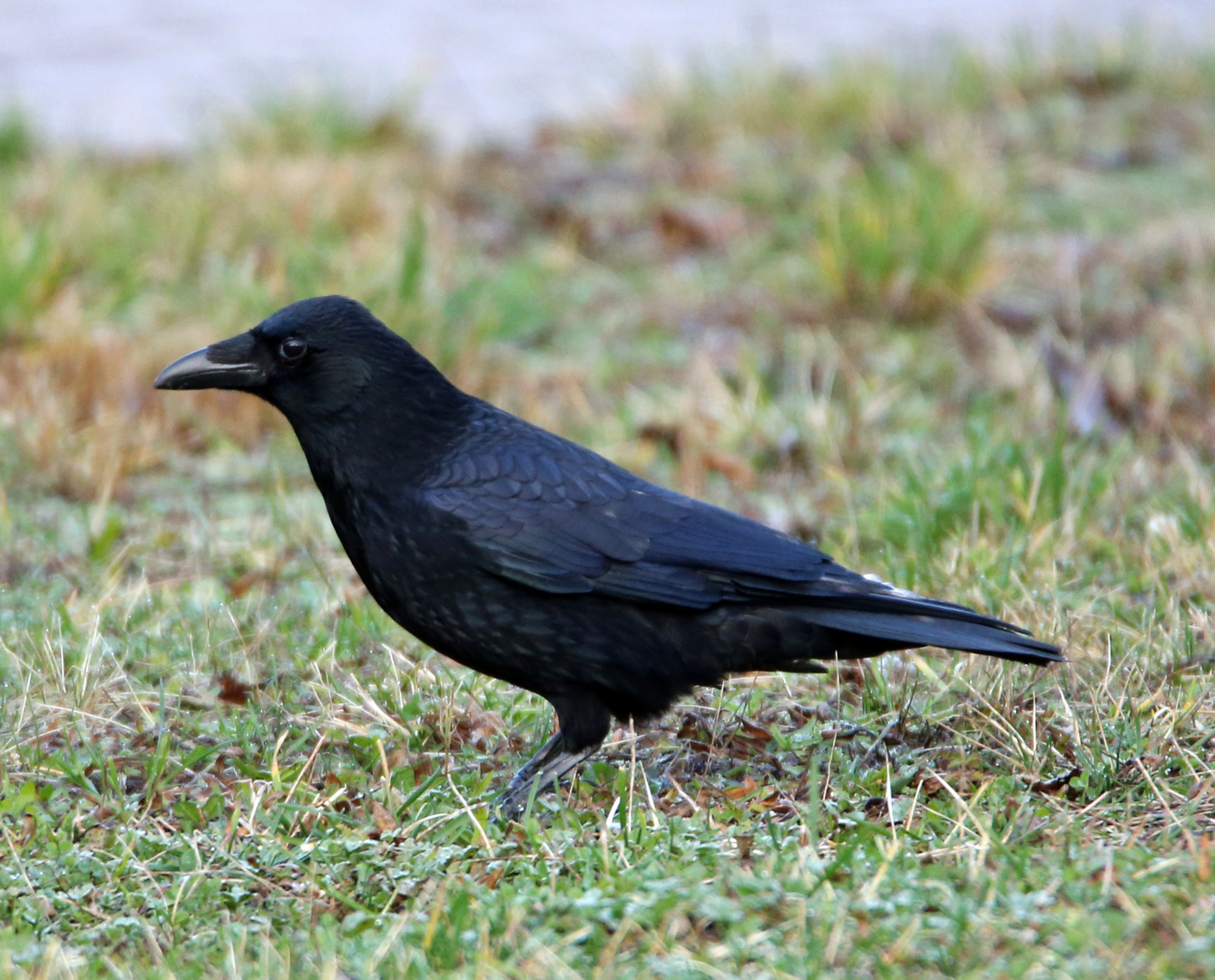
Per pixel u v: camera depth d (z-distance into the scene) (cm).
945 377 1481
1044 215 1942
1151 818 746
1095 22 2723
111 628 1015
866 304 1650
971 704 869
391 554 834
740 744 863
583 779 842
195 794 803
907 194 1725
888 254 1639
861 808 775
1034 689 886
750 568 805
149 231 1762
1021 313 1602
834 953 606
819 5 2931
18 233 1617
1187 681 897
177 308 1634
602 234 1912
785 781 816
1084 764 796
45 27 2650
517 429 852
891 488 1184
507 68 2509
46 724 878
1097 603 1001
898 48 2545
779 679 945
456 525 813
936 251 1633
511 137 2239
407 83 2344
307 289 1549
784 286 1723
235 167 1917
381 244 1702
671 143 2227
